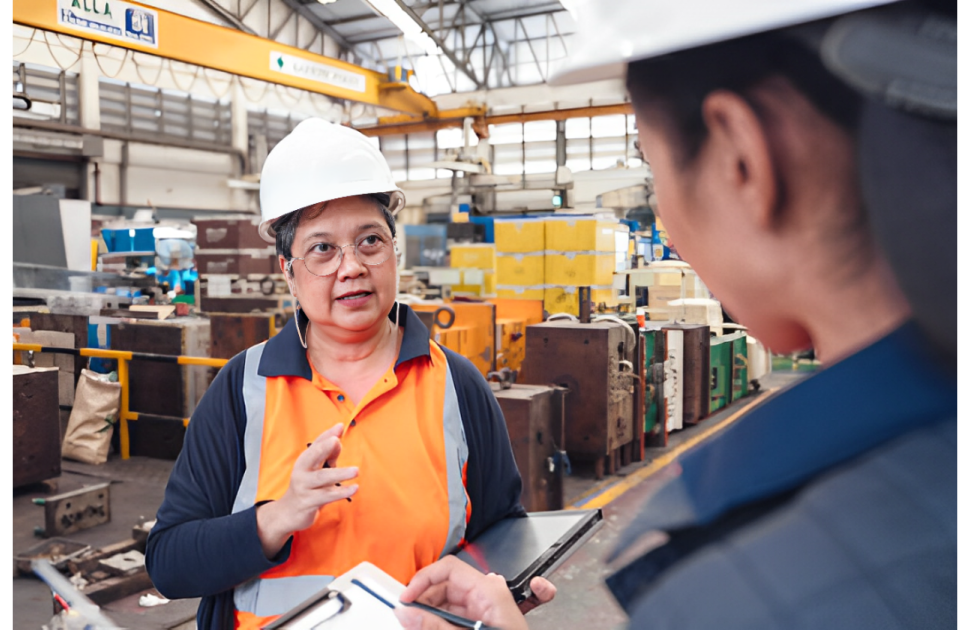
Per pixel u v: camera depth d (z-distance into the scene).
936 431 0.22
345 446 1.14
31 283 5.15
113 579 2.91
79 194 12.28
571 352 3.54
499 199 11.27
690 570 0.26
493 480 1.24
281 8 9.48
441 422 1.19
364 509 1.10
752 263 0.25
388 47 10.69
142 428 4.96
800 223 0.24
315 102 12.05
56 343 5.10
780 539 0.25
